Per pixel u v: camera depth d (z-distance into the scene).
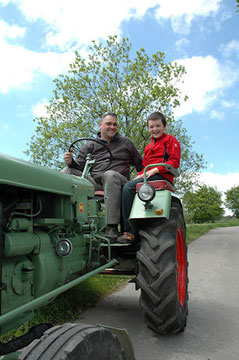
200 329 3.00
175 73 11.84
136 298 4.13
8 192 1.79
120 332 1.73
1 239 1.61
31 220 1.95
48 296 1.73
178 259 3.22
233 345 2.64
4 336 2.58
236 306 3.71
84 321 3.24
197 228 21.41
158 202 2.76
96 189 3.73
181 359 2.40
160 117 3.40
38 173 2.00
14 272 1.76
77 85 11.83
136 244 3.14
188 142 13.33
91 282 4.37
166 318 2.67
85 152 4.01
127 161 4.03
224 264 6.74
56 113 12.06
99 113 11.63
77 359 1.31
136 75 11.16
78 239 2.57
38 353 1.32
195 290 4.51
